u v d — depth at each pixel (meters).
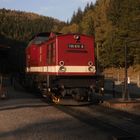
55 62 23.75
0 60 70.94
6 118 17.64
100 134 13.58
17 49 70.50
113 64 76.00
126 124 16.12
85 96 23.70
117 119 17.56
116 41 73.62
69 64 23.72
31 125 15.61
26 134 13.67
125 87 24.59
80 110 20.83
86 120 17.11
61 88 23.36
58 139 12.68
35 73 30.84
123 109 21.38
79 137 13.02
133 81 51.31
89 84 23.86
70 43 23.89
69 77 23.56
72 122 16.42
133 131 14.36
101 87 24.27
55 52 23.80
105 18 89.12
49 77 24.48
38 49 29.50
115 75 70.44
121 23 74.56
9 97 28.25
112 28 79.12
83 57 24.02
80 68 23.86
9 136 13.39
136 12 70.94
